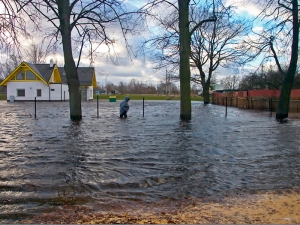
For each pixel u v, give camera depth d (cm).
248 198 445
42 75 4694
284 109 1714
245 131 1177
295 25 1577
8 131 1126
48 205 413
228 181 529
